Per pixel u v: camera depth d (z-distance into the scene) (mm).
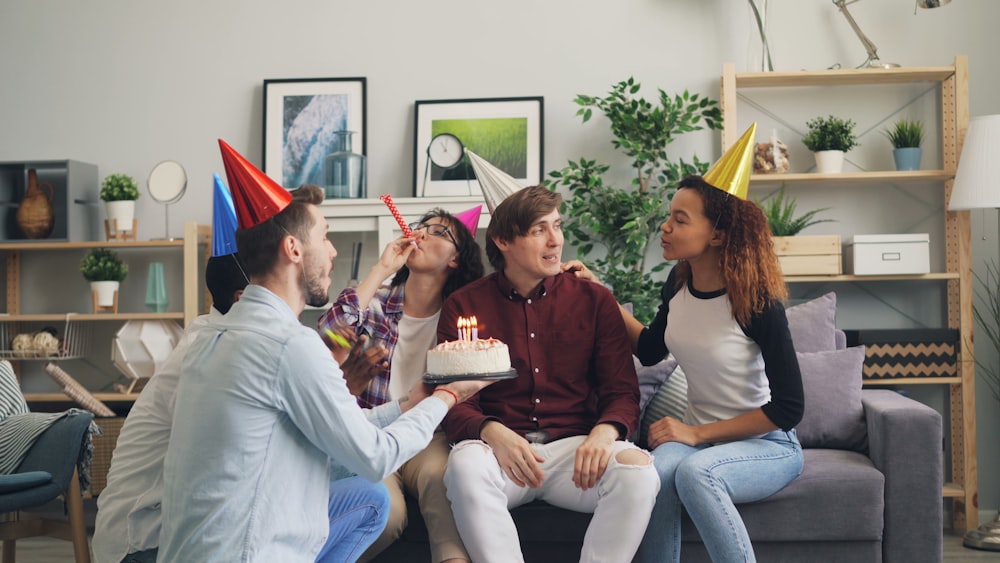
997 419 3734
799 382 2293
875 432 2566
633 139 3654
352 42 3967
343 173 3730
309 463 1646
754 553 2404
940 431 2451
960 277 3586
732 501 2262
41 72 4086
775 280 2307
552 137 3881
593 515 2258
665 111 3611
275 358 1572
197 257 3809
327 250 1727
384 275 2527
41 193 3920
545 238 2436
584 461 2209
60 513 3875
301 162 3914
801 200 3830
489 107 3873
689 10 3846
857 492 2395
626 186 3846
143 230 4039
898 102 3795
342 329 2041
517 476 2232
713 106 3812
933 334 3541
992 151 3373
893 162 3801
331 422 1589
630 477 2139
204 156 4016
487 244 2568
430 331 2631
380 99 3951
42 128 4086
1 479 2551
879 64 3787
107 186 3885
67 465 2711
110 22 4062
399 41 3947
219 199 2127
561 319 2479
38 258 4078
